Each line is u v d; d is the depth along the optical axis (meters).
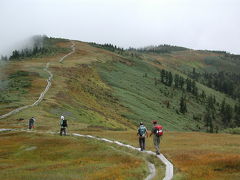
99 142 41.53
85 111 92.44
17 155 39.88
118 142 41.09
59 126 63.06
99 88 147.88
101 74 185.00
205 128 193.00
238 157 27.09
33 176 24.64
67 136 48.00
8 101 87.25
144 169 26.00
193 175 23.55
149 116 140.00
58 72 142.12
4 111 77.06
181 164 27.52
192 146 39.12
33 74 128.75
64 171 26.61
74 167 28.64
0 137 52.09
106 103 127.75
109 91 152.38
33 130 56.47
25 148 42.53
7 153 41.31
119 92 160.38
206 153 31.42
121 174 24.08
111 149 36.25
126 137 48.28
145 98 180.88
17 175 25.61
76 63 184.50
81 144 41.00
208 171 24.44
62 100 95.06
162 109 177.25
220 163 26.17
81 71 164.38
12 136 52.03
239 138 50.06
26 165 32.62
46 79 121.75
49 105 84.69
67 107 88.81
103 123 87.69
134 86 197.38
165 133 59.00
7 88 105.94
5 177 25.00
